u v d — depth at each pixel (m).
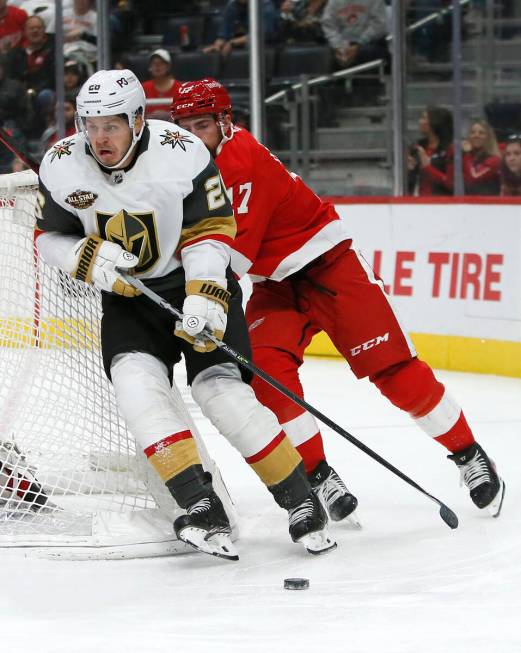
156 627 4.62
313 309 6.62
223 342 5.55
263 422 5.60
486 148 14.99
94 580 5.37
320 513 5.74
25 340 6.37
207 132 6.12
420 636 4.49
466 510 6.84
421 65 15.71
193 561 5.74
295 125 16.69
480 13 15.38
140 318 5.70
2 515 6.13
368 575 5.44
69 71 16.91
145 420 5.41
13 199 6.33
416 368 6.57
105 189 5.48
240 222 6.25
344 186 16.53
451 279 12.53
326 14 16.44
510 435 9.17
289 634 4.52
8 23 16.94
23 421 6.34
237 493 7.30
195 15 17.91
